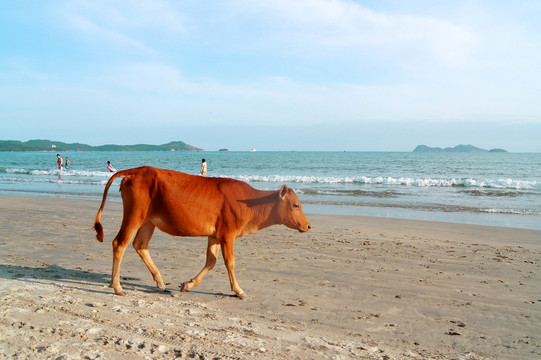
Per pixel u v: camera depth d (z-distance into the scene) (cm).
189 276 716
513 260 889
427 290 670
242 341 426
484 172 4412
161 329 445
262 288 659
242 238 1093
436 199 2122
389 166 5566
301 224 640
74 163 6862
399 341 467
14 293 538
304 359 393
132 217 574
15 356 354
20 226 1160
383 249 979
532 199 2128
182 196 578
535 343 475
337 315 547
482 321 542
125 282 657
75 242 968
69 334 411
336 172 4394
